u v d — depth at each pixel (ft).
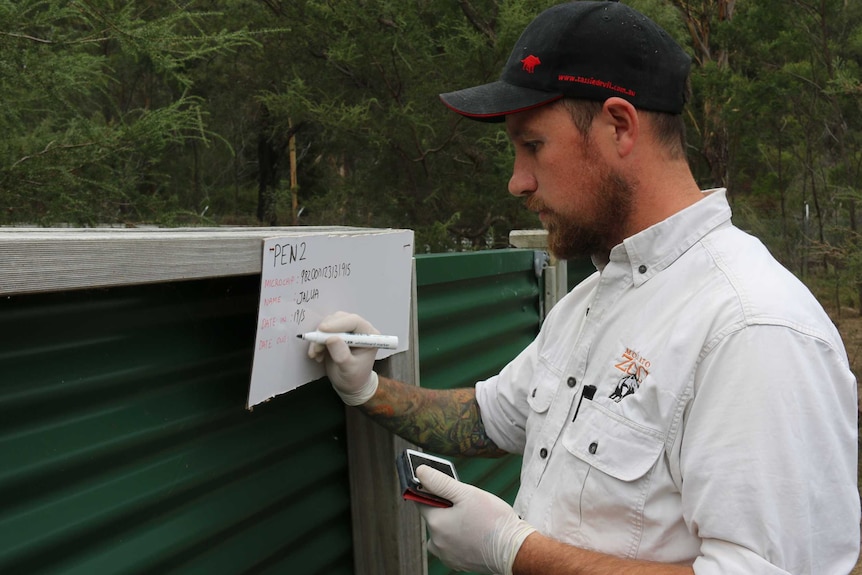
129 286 4.38
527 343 10.41
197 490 4.88
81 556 4.17
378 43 25.64
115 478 4.33
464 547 5.00
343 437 6.38
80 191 15.64
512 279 9.86
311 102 27.35
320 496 6.11
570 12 4.98
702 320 4.49
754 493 4.03
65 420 4.05
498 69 25.31
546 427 5.22
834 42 33.12
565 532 4.87
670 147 5.05
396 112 25.77
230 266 4.43
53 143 14.85
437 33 27.84
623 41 4.85
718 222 4.91
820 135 37.68
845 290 35.09
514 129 5.18
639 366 4.71
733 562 4.03
